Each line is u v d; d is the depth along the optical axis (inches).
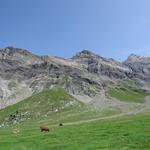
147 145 1887.3
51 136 2551.7
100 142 2092.8
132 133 2341.3
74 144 2098.9
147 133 2281.0
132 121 3142.2
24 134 3038.9
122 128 2677.2
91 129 2829.7
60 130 3110.2
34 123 7475.4
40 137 2539.4
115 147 1895.9
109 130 2628.0
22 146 2199.8
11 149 2129.7
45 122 7440.9
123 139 2132.1
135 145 1915.6
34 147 2144.4
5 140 2539.4
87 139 2261.3
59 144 2145.7
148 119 3169.3
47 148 2063.2
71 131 2797.7
